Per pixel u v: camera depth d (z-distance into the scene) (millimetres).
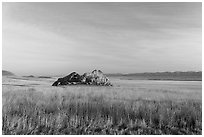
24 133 4125
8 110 5113
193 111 5441
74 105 5961
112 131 4297
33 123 4469
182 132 4426
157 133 4309
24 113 4902
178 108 6004
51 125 4391
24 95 7512
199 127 4629
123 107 5789
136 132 4309
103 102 6637
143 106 5918
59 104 5988
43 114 4992
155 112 5402
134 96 8586
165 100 7539
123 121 4766
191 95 8812
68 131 4234
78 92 9219
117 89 11797
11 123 4371
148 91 10875
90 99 7254
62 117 4707
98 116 4898
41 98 7105
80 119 4785
